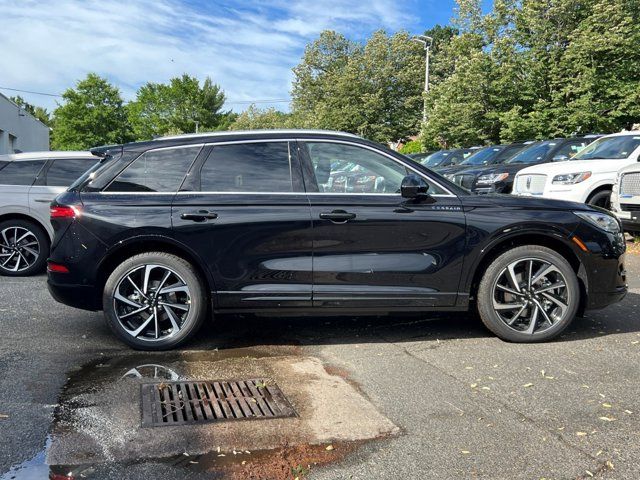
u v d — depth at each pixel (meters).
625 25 19.27
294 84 50.81
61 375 3.96
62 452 2.86
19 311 5.76
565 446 2.97
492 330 4.71
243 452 2.91
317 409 3.43
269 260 4.48
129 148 4.65
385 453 2.90
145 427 3.16
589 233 4.65
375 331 5.12
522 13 22.09
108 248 4.41
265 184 4.57
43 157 8.00
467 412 3.38
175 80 81.88
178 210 4.43
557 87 21.23
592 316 5.54
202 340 4.85
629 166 8.82
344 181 4.62
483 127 23.81
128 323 4.56
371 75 39.12
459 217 4.56
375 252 4.53
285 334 5.04
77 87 58.78
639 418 3.28
